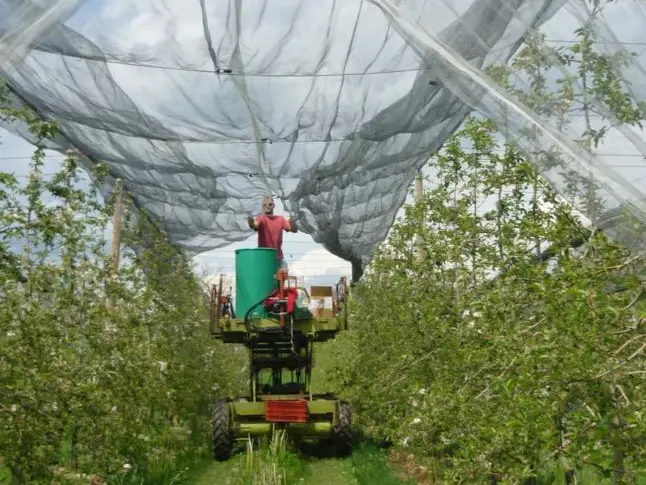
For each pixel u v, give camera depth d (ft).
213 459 27.55
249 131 17.56
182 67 14.46
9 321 14.56
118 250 25.03
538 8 10.32
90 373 17.31
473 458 12.55
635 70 9.53
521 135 10.28
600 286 9.65
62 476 15.08
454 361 17.10
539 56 10.31
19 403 13.62
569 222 11.41
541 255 14.39
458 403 14.85
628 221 9.46
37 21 10.85
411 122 16.25
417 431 18.48
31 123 16.76
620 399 9.54
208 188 23.73
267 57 13.83
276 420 26.91
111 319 19.81
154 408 25.27
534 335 10.49
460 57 10.70
